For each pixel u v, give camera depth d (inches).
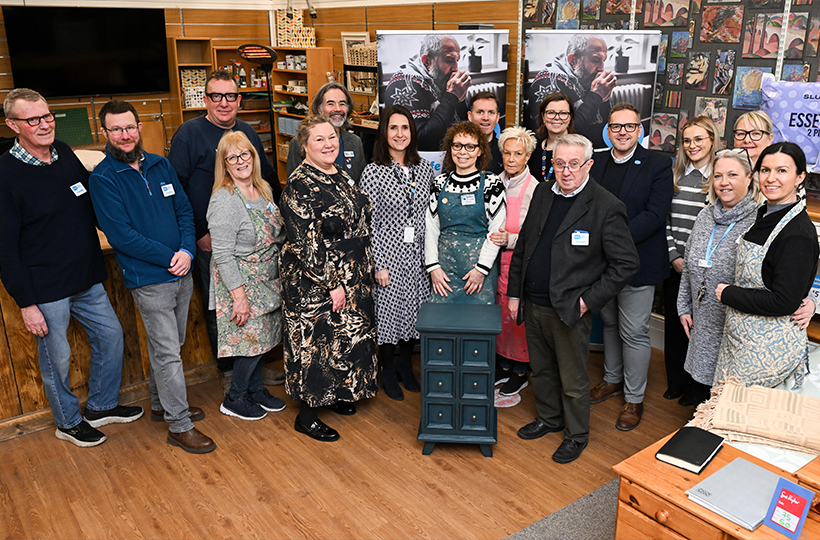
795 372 99.4
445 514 100.1
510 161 130.7
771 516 70.6
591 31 151.5
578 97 156.9
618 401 138.0
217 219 116.4
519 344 138.2
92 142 307.7
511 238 134.6
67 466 114.0
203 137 128.5
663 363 157.9
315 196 110.1
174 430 119.3
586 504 102.3
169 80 323.0
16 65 275.9
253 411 130.3
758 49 134.7
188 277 121.2
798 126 126.0
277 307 126.4
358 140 144.4
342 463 114.4
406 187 130.4
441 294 134.0
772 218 96.3
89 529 97.2
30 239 106.7
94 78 295.9
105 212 108.2
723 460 83.6
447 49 164.2
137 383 138.6
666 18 150.5
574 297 106.8
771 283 95.7
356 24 277.1
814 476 77.1
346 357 120.0
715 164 108.2
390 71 165.9
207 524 98.2
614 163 129.2
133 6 303.7
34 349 124.2
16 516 100.2
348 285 117.5
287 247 114.3
